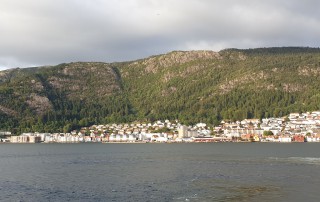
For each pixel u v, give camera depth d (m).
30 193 116.38
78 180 140.88
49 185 130.50
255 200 103.38
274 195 109.25
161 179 140.00
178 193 112.44
